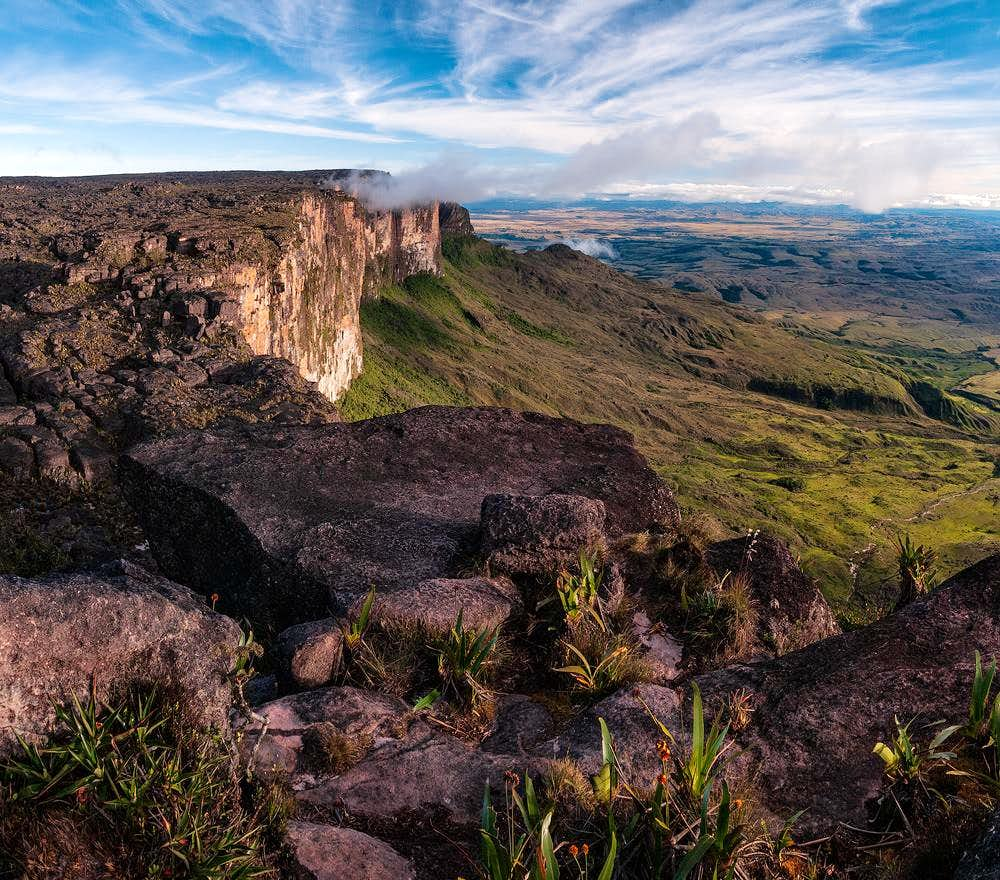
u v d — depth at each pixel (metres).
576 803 3.44
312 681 4.85
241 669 3.70
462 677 4.79
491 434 10.05
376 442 9.45
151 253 37.31
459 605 5.49
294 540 7.17
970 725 3.65
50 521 9.51
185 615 3.37
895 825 3.33
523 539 6.34
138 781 2.79
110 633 3.06
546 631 5.66
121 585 3.25
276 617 6.77
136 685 3.11
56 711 2.86
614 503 8.40
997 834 2.77
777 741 3.91
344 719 4.23
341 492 8.27
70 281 30.00
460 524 7.64
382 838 3.47
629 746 3.99
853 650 4.50
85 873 2.53
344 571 6.62
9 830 2.52
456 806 3.66
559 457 9.71
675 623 6.00
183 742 3.08
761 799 3.57
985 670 3.88
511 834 2.96
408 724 4.37
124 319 24.58
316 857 3.13
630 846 3.13
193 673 3.29
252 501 7.82
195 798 2.90
